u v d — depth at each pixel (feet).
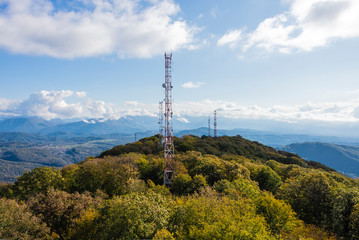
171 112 191.01
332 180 149.38
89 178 145.28
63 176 165.99
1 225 76.43
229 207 93.45
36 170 137.80
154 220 82.48
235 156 289.53
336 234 99.14
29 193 124.16
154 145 328.08
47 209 96.37
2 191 130.72
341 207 105.09
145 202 87.81
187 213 92.32
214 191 132.77
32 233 79.51
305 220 121.49
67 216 96.53
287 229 94.53
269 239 74.79
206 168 194.49
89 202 106.11
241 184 144.15
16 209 86.99
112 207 85.92
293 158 347.97
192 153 251.39
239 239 69.67
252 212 95.20
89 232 84.33
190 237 77.61
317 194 124.16
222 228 73.61
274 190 179.93
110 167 161.68
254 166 215.10
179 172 182.80
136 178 164.35
